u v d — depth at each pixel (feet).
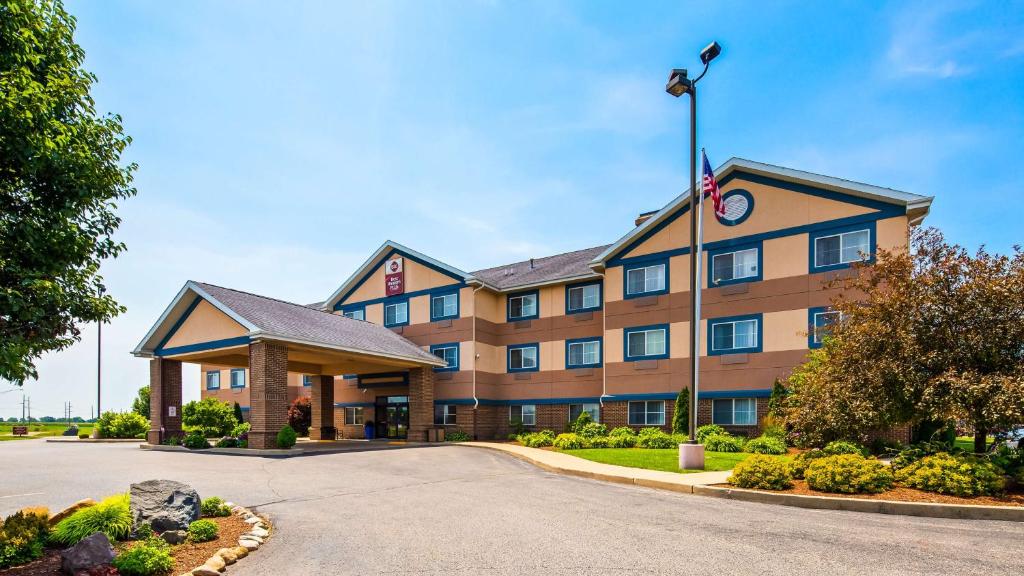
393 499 35.76
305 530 27.63
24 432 151.64
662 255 79.66
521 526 27.96
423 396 88.94
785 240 70.54
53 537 22.98
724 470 45.14
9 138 19.66
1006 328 35.55
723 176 75.72
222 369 131.95
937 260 40.04
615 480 42.86
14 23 20.66
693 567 21.26
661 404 77.87
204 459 59.16
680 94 47.80
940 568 21.20
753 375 70.49
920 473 34.24
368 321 104.88
